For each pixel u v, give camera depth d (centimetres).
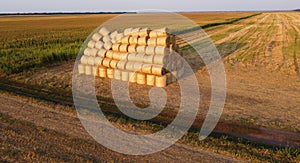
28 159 640
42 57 1773
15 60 1717
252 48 2223
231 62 1702
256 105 979
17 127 802
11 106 972
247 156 641
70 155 654
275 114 900
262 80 1302
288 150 668
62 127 797
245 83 1252
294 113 907
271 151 666
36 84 1273
